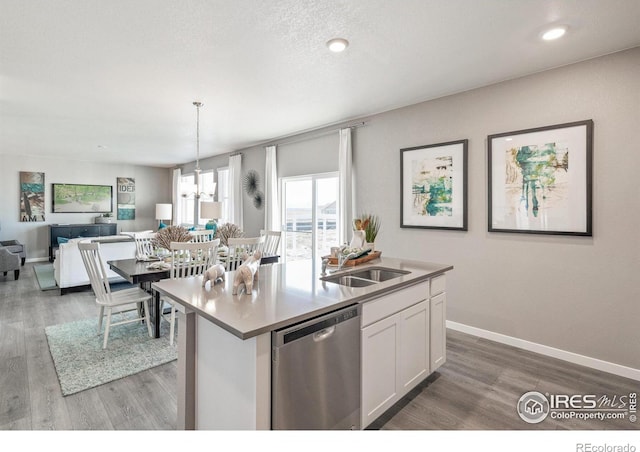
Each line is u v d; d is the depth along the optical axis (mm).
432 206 3697
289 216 5691
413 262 2820
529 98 3031
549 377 2594
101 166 8852
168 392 2371
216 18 2162
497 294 3270
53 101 3805
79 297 4789
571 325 2850
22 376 2574
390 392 2047
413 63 2820
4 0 1952
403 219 3951
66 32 2322
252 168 6422
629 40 2432
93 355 2941
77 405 2201
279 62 2805
